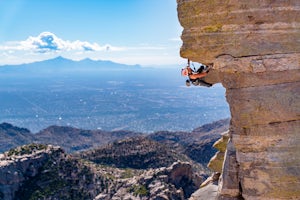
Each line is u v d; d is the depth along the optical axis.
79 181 93.94
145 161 118.56
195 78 18.39
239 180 17.53
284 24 15.65
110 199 87.31
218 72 16.98
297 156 15.95
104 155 119.75
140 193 83.69
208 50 16.45
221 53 16.36
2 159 93.44
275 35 15.73
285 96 15.95
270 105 16.05
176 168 88.94
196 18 16.45
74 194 90.25
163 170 88.44
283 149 16.05
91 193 92.00
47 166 94.75
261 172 16.33
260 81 16.09
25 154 96.50
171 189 83.19
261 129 16.25
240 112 16.47
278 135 16.08
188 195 86.50
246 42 15.93
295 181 15.88
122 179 95.69
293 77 15.88
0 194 86.75
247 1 15.66
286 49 15.76
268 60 15.85
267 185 16.25
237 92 16.50
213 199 20.09
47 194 88.44
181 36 17.06
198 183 90.69
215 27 16.20
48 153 98.19
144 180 87.31
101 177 96.69
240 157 16.80
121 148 124.12
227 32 16.06
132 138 130.75
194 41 16.66
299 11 15.56
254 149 16.45
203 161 140.00
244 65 16.06
